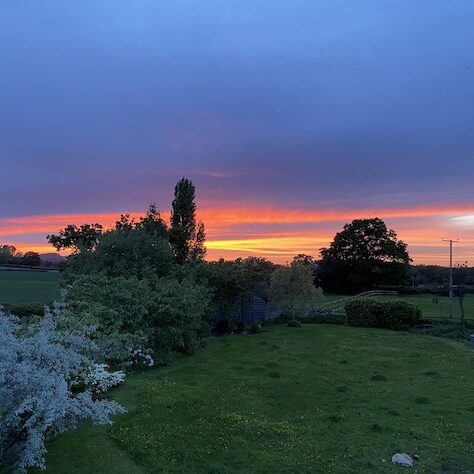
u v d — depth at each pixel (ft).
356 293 186.19
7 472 18.25
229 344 60.34
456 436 24.48
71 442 23.53
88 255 67.97
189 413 28.32
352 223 196.75
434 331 70.08
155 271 64.95
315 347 56.95
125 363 39.27
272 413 28.63
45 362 18.71
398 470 20.48
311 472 20.26
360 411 28.94
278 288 81.41
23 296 88.84
